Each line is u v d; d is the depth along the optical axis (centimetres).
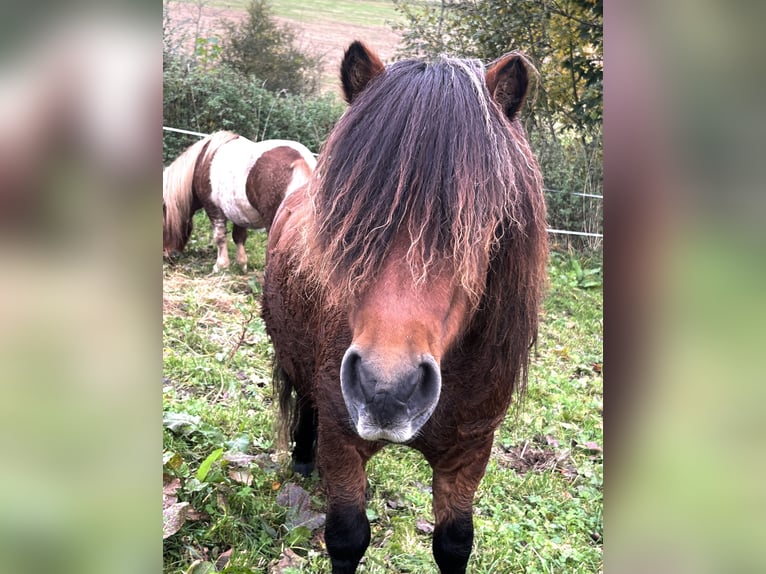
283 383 320
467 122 163
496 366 199
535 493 342
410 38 859
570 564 289
